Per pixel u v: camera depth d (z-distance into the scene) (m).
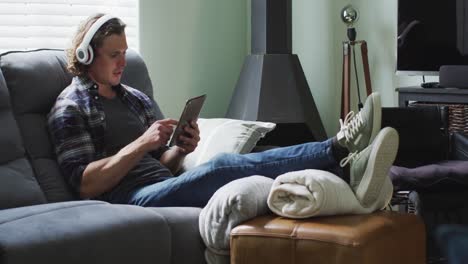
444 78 3.15
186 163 2.51
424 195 2.51
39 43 3.37
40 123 2.37
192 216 2.00
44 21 3.37
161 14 3.68
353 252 1.70
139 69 2.78
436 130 2.97
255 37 3.62
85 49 2.35
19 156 2.26
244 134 2.52
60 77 2.47
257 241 1.84
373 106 2.06
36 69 2.41
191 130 2.36
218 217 1.92
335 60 3.92
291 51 3.64
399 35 3.41
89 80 2.41
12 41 3.31
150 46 3.66
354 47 3.85
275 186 1.91
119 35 2.40
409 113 2.99
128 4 3.59
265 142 3.51
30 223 1.73
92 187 2.22
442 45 3.30
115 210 1.90
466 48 3.24
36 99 2.38
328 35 3.93
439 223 2.64
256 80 3.53
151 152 2.54
